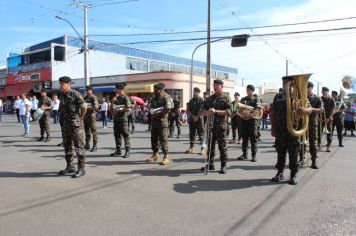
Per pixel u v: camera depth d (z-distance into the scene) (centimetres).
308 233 479
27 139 1476
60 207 583
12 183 731
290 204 600
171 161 985
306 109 727
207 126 842
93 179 765
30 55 5378
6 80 5912
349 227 500
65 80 783
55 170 853
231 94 4819
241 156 1036
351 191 681
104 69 5431
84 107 787
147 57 6109
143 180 759
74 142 791
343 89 1447
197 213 555
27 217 538
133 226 503
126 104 1027
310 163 972
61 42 5059
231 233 479
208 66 2722
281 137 736
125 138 1041
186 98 3775
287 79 730
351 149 1273
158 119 941
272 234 475
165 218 534
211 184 729
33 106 2230
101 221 521
